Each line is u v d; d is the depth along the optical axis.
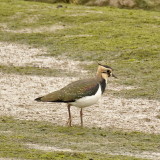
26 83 18.55
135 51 21.81
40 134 12.56
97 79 13.44
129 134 12.90
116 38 24.19
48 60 21.80
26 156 10.44
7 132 12.62
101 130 13.23
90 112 15.02
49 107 15.49
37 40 24.91
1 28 27.05
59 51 22.89
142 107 15.67
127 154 11.10
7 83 18.48
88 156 10.63
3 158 10.28
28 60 21.84
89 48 22.78
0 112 14.89
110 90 17.48
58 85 18.34
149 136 12.80
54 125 13.59
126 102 16.17
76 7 31.47
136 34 24.69
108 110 15.28
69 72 20.03
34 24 27.50
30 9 30.19
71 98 13.07
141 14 29.22
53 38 25.02
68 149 11.25
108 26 26.41
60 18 28.08
